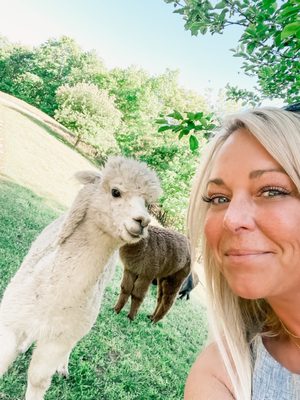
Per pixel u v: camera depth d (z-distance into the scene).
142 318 1.90
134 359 1.47
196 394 0.37
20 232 2.07
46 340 0.84
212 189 0.36
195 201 0.42
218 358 0.39
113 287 2.05
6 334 0.81
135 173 0.89
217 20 0.97
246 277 0.33
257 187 0.33
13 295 0.85
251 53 1.05
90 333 1.48
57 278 0.83
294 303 0.35
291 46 0.97
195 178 0.42
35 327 0.82
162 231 1.84
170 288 1.91
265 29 0.90
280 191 0.32
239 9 0.96
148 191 0.90
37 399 0.89
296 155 0.32
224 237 0.34
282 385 0.36
